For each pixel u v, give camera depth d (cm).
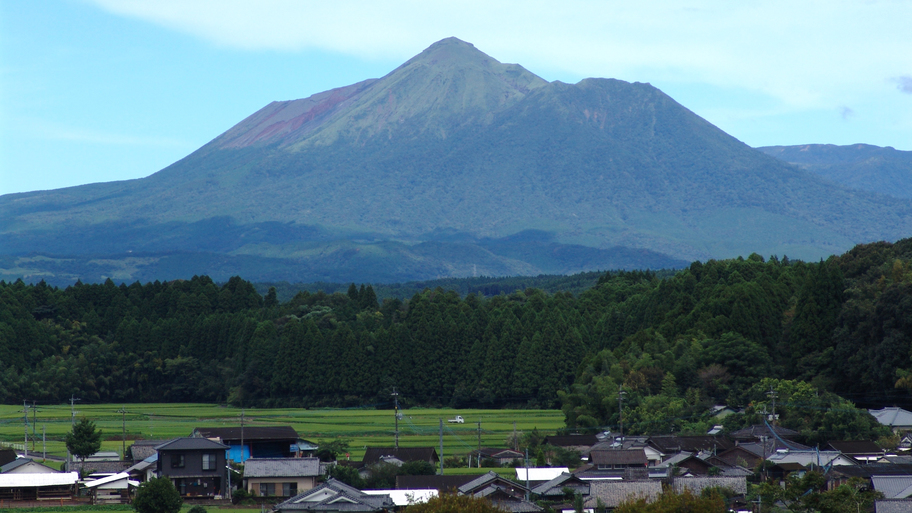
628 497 7769
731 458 10506
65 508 8781
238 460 11444
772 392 12000
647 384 13950
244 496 9350
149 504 8138
